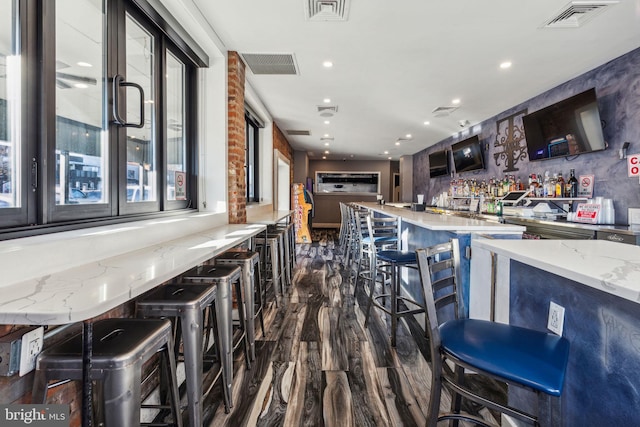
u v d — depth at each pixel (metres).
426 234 3.08
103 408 0.95
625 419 0.98
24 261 1.13
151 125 2.41
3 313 0.83
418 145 8.72
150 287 1.12
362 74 3.76
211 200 3.20
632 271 0.95
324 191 12.02
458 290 1.43
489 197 5.46
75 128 1.67
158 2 2.18
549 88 4.21
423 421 1.69
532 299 1.46
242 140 3.49
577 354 1.17
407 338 2.68
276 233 3.97
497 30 2.76
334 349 2.48
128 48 2.14
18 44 1.33
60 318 0.82
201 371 1.46
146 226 1.86
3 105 1.30
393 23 2.66
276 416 1.72
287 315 3.19
